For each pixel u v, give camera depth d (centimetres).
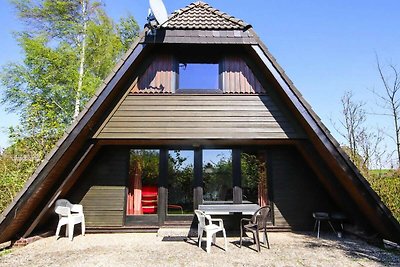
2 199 820
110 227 722
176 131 682
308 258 491
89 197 734
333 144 590
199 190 746
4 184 836
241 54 737
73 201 728
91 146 669
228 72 724
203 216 556
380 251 539
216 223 733
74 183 733
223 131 686
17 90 1486
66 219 645
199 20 704
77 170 679
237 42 680
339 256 504
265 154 779
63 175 645
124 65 630
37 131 1062
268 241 600
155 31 671
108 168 751
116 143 731
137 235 695
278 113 700
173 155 772
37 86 1511
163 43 682
